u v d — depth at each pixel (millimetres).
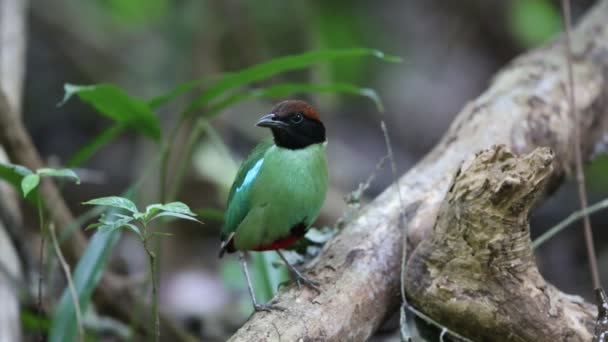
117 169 17469
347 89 9016
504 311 6727
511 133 9492
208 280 14141
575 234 16047
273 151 7652
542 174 6234
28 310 10227
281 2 15086
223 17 15164
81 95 8641
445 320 7020
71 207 16453
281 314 6844
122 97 8648
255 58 15242
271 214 7609
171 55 15750
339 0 16703
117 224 5945
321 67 15422
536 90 10242
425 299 7039
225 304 13453
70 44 17453
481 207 6457
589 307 6977
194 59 15469
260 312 6891
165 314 10477
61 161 17641
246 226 7727
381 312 7508
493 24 18828
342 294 7176
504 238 6496
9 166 6824
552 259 15867
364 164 18516
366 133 19219
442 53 19391
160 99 8883
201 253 14977
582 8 16625
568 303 6910
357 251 7676
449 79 19484
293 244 8430
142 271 14430
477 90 19344
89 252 8461
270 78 14969
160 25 16141
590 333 6727
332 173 16531
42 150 17781
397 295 7652
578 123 10133
